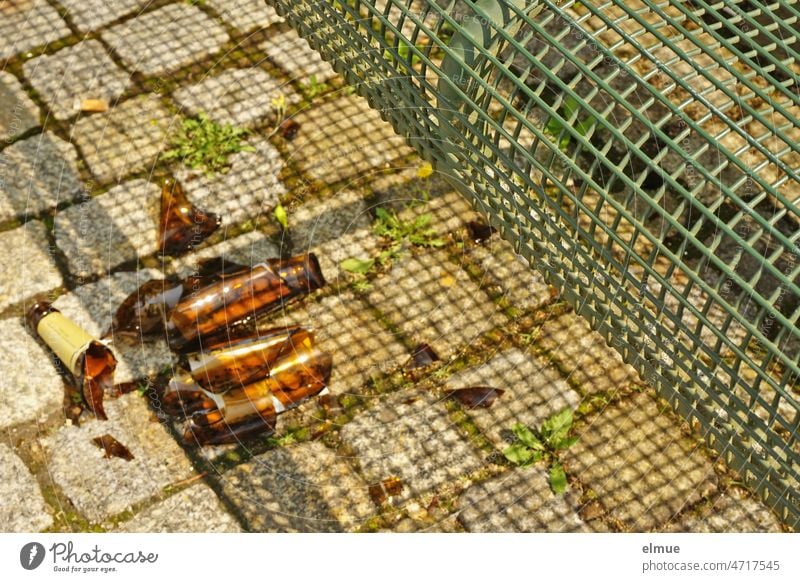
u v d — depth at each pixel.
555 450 1.73
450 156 1.46
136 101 2.31
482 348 1.88
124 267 2.01
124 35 2.45
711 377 1.13
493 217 1.47
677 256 1.05
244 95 2.31
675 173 1.04
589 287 1.32
